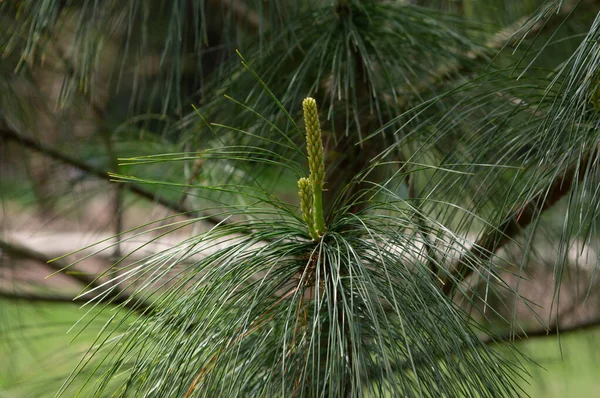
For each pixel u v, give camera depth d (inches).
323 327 38.3
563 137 39.1
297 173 38.3
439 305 36.0
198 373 36.2
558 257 36.5
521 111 40.4
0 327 58.7
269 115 45.8
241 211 37.8
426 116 44.6
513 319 37.1
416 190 46.1
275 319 37.7
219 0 46.1
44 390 51.2
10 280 55.2
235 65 45.9
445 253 37.3
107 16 44.0
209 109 46.9
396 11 46.1
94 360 48.8
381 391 34.9
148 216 56.1
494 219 41.0
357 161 45.8
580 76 36.7
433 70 46.3
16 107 51.6
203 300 36.2
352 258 36.7
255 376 38.6
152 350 36.1
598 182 37.3
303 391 35.7
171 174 53.1
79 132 53.6
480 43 46.5
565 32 49.6
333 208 38.6
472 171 40.8
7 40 47.6
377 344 36.6
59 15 45.2
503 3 55.8
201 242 37.4
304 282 37.3
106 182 54.2
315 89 44.2
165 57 45.7
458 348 35.7
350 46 45.4
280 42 45.7
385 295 36.4
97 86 50.8
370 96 43.0
